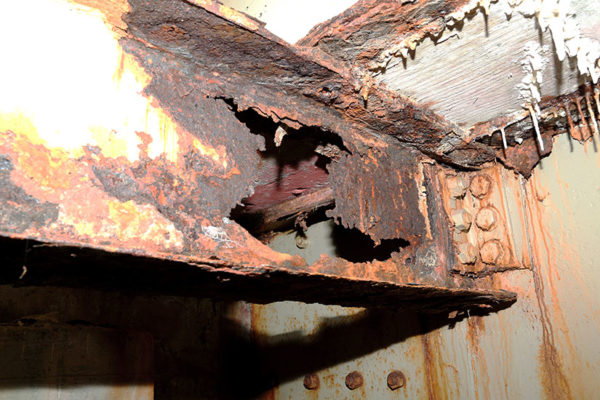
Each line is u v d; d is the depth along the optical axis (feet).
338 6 4.68
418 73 5.46
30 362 6.74
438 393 8.69
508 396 7.75
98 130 3.62
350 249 10.83
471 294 6.79
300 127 5.63
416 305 7.55
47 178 3.22
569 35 4.97
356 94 5.49
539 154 7.79
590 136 7.48
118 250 3.22
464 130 7.04
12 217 2.96
